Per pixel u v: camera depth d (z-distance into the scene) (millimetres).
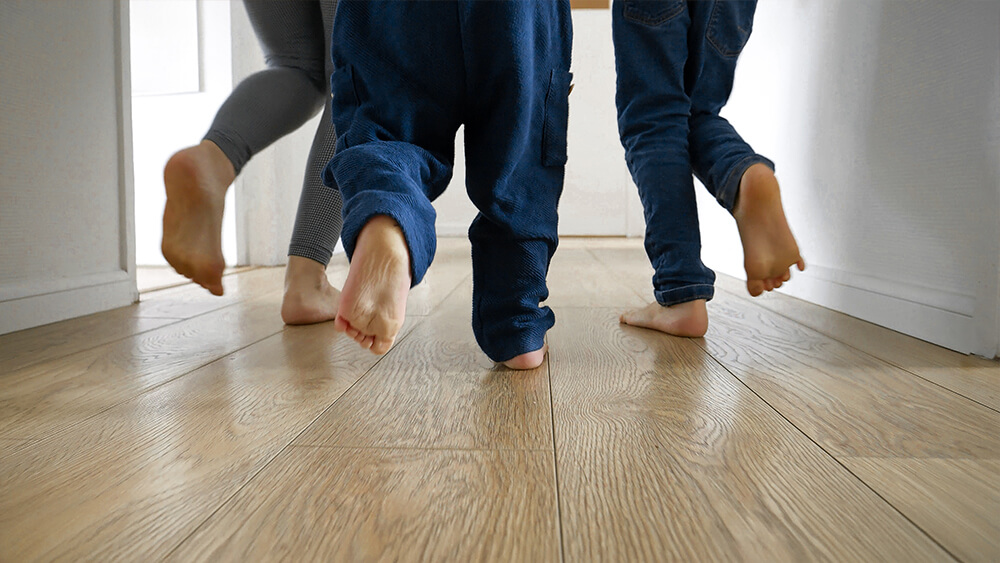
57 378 948
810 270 1663
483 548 469
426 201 667
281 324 1393
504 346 973
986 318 1046
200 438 695
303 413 783
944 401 831
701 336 1250
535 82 891
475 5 747
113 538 482
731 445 676
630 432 715
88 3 1498
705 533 493
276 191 2676
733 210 1110
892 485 579
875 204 1353
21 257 1340
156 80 2588
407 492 562
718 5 1190
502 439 692
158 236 2682
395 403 825
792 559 457
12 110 1303
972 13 1038
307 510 528
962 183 1084
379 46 772
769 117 1899
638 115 1257
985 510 530
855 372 979
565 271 2453
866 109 1366
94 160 1545
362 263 608
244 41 2525
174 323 1405
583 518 515
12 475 597
